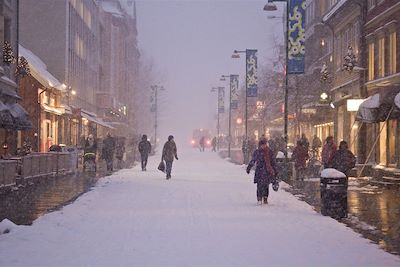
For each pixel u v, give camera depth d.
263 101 62.22
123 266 8.83
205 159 53.94
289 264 9.08
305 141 31.20
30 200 18.27
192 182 25.53
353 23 33.94
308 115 45.25
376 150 29.30
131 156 54.44
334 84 38.44
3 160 20.86
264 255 9.76
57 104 44.78
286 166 28.02
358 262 9.30
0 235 11.62
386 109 24.59
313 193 21.56
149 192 20.72
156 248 10.28
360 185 24.88
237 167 39.31
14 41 32.22
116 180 26.48
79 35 56.53
